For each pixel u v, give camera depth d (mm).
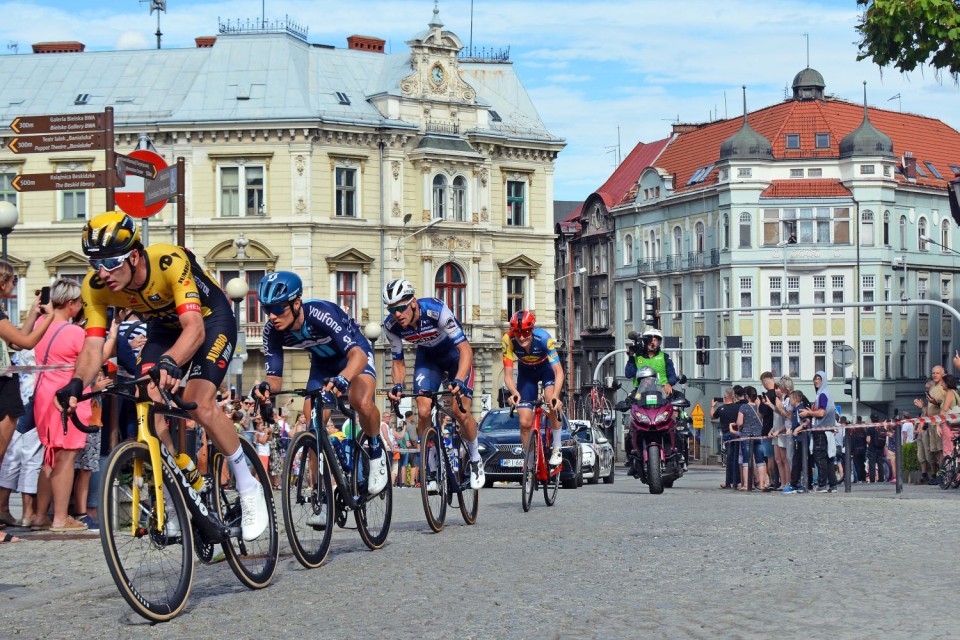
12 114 63781
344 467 10227
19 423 12258
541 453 16141
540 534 11680
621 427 89500
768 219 77312
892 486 22953
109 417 11922
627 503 17375
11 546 11023
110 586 8703
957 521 12078
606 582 8383
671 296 85375
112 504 7039
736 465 25562
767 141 77875
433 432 12328
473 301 66688
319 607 7730
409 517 14930
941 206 81938
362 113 64000
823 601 7461
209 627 7164
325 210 62750
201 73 64000
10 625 7281
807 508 14461
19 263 63438
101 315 8156
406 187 65188
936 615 6941
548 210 69750
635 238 90312
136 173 16906
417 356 12797
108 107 16016
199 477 8086
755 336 77125
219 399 11703
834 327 76750
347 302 63625
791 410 22344
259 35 65000
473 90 67125
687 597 7719
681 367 83938
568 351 99625
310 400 9844
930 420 20656
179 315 7883
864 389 76750
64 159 63156
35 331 11602
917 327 79562
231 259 62125
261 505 8531
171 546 7496
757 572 8664
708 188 79688
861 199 76562
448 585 8445
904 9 19562
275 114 62062
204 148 62406
